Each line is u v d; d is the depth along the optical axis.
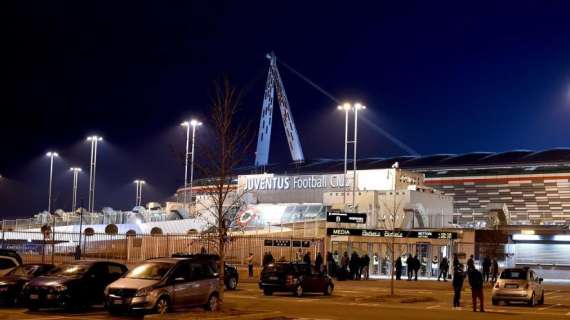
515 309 26.77
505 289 28.44
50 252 49.56
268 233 56.09
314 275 31.11
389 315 22.72
